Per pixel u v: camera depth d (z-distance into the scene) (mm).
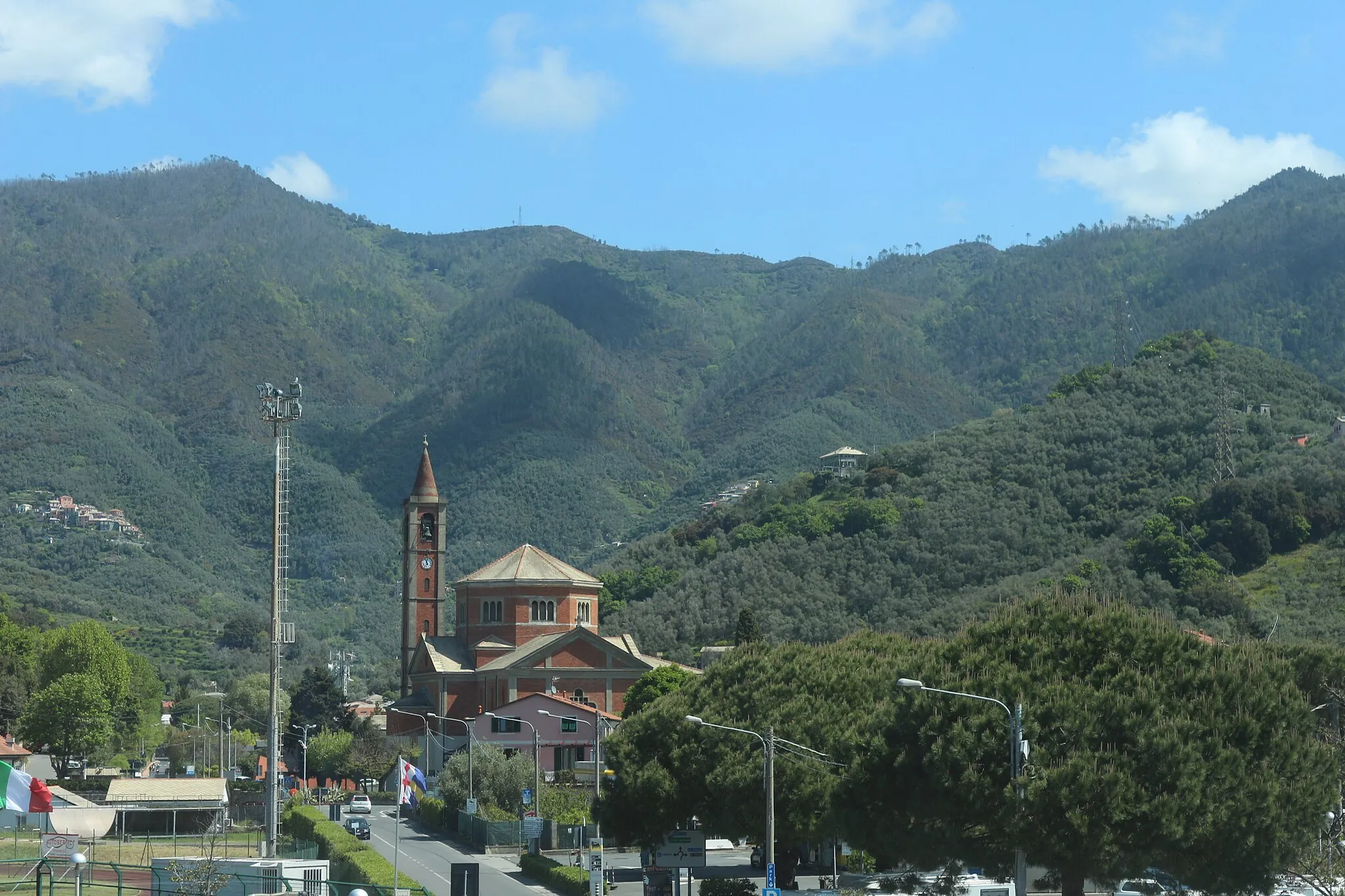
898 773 71250
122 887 87250
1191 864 66125
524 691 186250
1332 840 71250
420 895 85500
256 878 80250
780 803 90188
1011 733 66875
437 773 188750
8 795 88875
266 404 96062
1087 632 71688
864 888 87875
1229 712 68000
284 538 95625
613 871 110062
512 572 199375
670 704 100062
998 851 67812
